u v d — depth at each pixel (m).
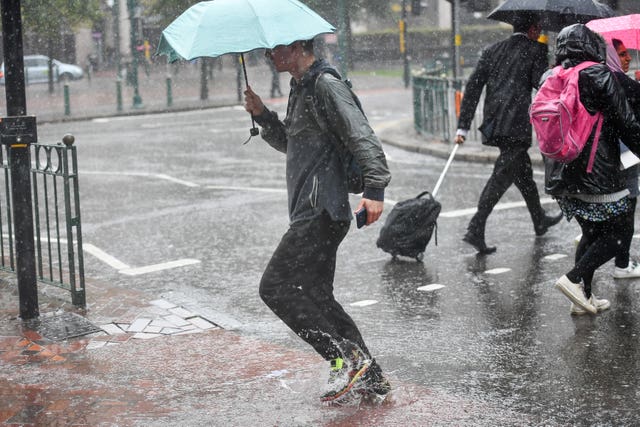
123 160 23.73
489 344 8.32
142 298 10.25
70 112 39.09
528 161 12.04
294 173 6.62
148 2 48.44
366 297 10.17
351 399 6.90
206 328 9.06
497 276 10.83
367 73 62.31
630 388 7.08
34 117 9.00
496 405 6.78
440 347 8.29
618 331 8.53
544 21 11.40
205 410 6.82
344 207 6.55
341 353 6.73
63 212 16.34
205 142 27.53
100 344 8.52
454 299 9.94
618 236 8.75
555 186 8.54
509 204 15.40
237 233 13.98
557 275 10.73
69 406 6.93
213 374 7.64
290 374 7.60
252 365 7.86
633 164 8.55
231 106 42.22
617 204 8.54
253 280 11.14
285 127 6.79
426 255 12.07
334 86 6.32
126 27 73.62
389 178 6.29
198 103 42.69
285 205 16.25
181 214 15.73
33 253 9.23
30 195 9.16
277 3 6.60
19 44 8.91
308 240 6.58
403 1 51.19
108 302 10.02
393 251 11.63
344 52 46.19
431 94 25.22
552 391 7.06
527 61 11.43
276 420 6.59
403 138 26.00
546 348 8.13
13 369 7.81
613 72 8.12
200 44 6.39
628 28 10.11
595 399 6.86
